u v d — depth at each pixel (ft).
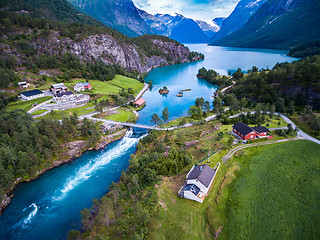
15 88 458.91
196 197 199.72
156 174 245.04
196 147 298.15
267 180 226.58
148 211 189.67
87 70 654.53
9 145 271.49
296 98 433.89
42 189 248.52
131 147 335.88
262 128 313.32
